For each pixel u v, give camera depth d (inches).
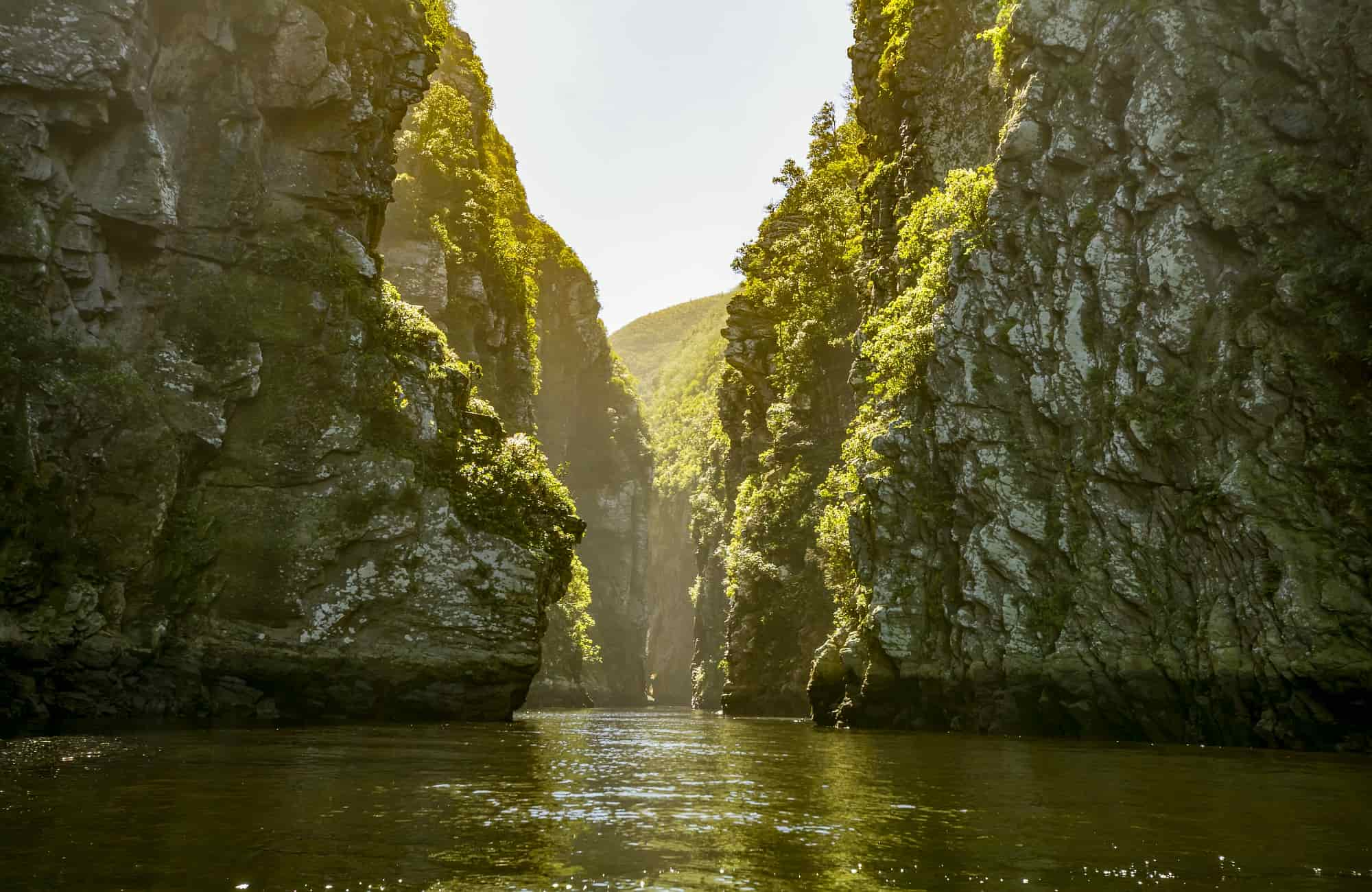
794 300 2736.2
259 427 1343.5
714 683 3368.6
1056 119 1419.8
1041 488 1327.5
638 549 4638.3
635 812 484.1
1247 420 1092.5
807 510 2413.9
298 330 1397.6
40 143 1202.6
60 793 497.4
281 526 1314.0
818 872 349.4
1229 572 1056.2
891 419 1640.0
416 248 2699.3
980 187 1551.4
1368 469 985.5
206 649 1222.9
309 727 1091.3
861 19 2306.8
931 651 1422.2
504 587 1437.0
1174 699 1083.3
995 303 1439.5
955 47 1952.5
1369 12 1122.7
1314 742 933.2
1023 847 392.2
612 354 5241.1
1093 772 692.1
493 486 1529.3
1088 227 1346.0
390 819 445.1
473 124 3405.5
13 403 1074.7
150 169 1300.4
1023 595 1290.6
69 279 1226.6
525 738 1028.5
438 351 1621.6
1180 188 1242.0
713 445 3870.6
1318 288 1083.3
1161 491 1168.2
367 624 1348.4
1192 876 343.0
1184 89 1270.9
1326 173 1127.0
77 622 1085.1
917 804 518.3
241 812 450.3
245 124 1439.5
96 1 1242.6
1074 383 1305.4
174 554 1223.5
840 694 1656.0
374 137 1673.2
